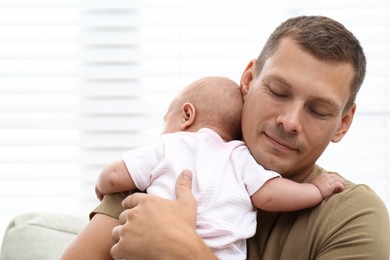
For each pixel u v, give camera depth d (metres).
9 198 2.57
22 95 2.56
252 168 1.44
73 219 2.06
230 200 1.40
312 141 1.43
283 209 1.42
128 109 2.57
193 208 1.37
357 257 1.37
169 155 1.45
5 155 2.56
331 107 1.41
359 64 1.45
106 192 1.48
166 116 1.66
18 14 2.54
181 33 2.57
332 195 1.46
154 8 2.56
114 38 2.56
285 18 2.60
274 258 1.44
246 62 2.58
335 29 1.42
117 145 2.58
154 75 2.57
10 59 2.53
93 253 1.42
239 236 1.37
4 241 2.01
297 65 1.39
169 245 1.32
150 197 1.38
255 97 1.45
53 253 1.94
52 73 2.55
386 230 1.41
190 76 2.57
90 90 2.56
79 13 2.56
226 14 2.58
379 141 2.64
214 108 1.57
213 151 1.47
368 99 2.64
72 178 2.58
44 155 2.57
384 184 2.64
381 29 2.63
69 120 2.57
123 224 1.39
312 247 1.42
